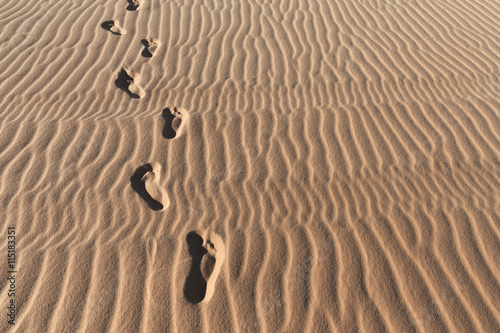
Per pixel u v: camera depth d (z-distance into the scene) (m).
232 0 6.23
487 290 2.35
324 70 4.68
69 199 3.01
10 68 4.50
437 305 2.28
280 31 5.45
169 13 5.78
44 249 2.63
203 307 2.33
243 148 3.53
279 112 3.97
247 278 2.48
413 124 3.77
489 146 3.48
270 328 2.22
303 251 2.63
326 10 6.03
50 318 2.25
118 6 5.88
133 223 2.84
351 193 3.06
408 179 3.17
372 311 2.27
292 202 3.00
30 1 5.88
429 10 6.13
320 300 2.35
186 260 2.61
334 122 3.81
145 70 4.62
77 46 4.96
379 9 6.11
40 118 3.81
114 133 3.66
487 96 4.20
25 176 3.18
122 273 2.51
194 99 4.18
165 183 3.18
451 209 2.89
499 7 6.36
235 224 2.84
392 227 2.77
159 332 2.21
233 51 4.99
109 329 2.21
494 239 2.65
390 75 4.58
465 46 5.21
